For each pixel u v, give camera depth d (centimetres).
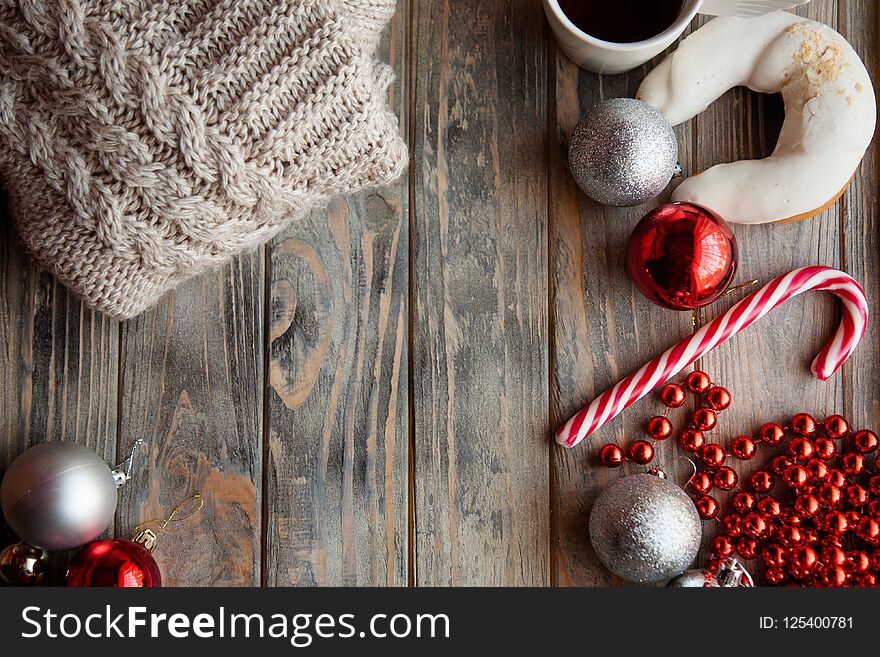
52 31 67
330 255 90
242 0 68
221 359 89
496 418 91
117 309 74
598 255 92
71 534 77
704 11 85
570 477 91
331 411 90
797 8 94
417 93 91
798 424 89
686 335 92
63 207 70
